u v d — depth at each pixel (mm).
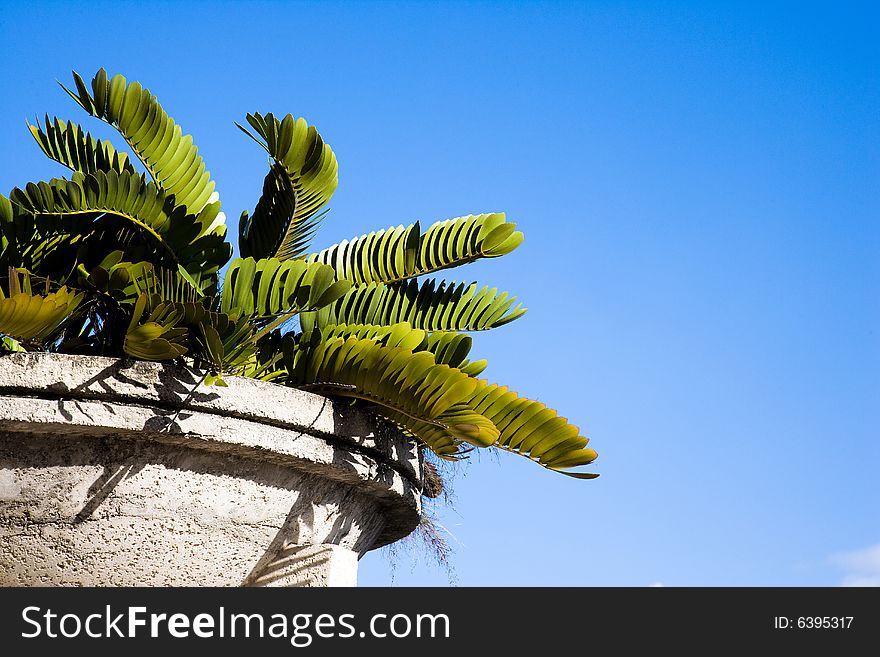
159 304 3402
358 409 3857
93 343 3807
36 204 3543
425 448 4668
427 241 4285
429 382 3588
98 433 3344
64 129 4109
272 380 3994
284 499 3672
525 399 3777
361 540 4125
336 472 3723
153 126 3971
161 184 4113
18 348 4031
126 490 3402
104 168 4203
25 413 3254
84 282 3611
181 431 3379
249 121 3730
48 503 3369
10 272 3322
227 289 3623
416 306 4320
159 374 3389
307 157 3830
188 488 3477
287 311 3617
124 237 4125
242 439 3467
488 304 4332
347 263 4422
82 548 3396
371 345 3654
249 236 4406
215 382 3441
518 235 4211
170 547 3479
